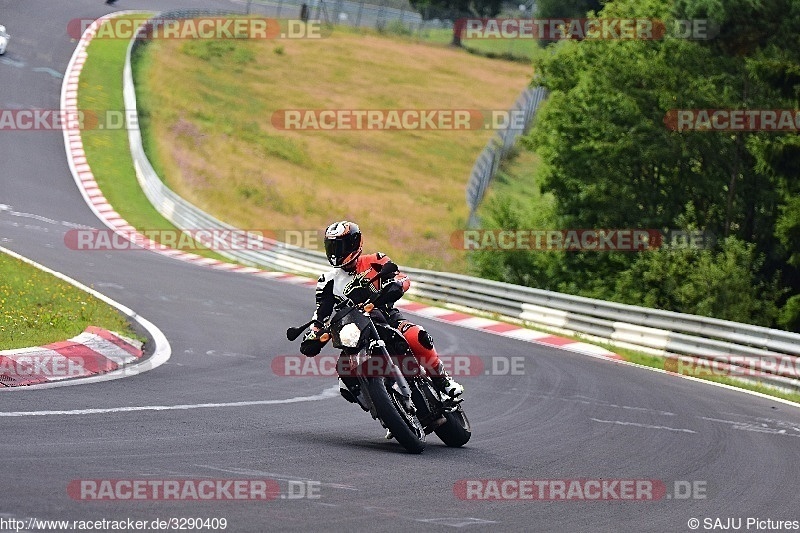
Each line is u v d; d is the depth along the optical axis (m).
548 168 122.00
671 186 114.94
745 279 93.94
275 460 24.53
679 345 62.53
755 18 106.12
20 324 42.72
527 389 44.16
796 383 52.22
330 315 28.44
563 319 74.38
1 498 18.48
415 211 154.12
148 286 71.00
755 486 26.78
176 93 185.75
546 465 27.47
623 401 42.31
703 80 109.75
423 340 28.09
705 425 37.25
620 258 111.56
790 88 93.62
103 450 23.58
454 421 29.06
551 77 127.44
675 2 110.25
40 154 139.00
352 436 29.56
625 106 113.06
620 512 22.61
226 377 40.06
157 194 127.69
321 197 151.75
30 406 28.58
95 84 173.88
